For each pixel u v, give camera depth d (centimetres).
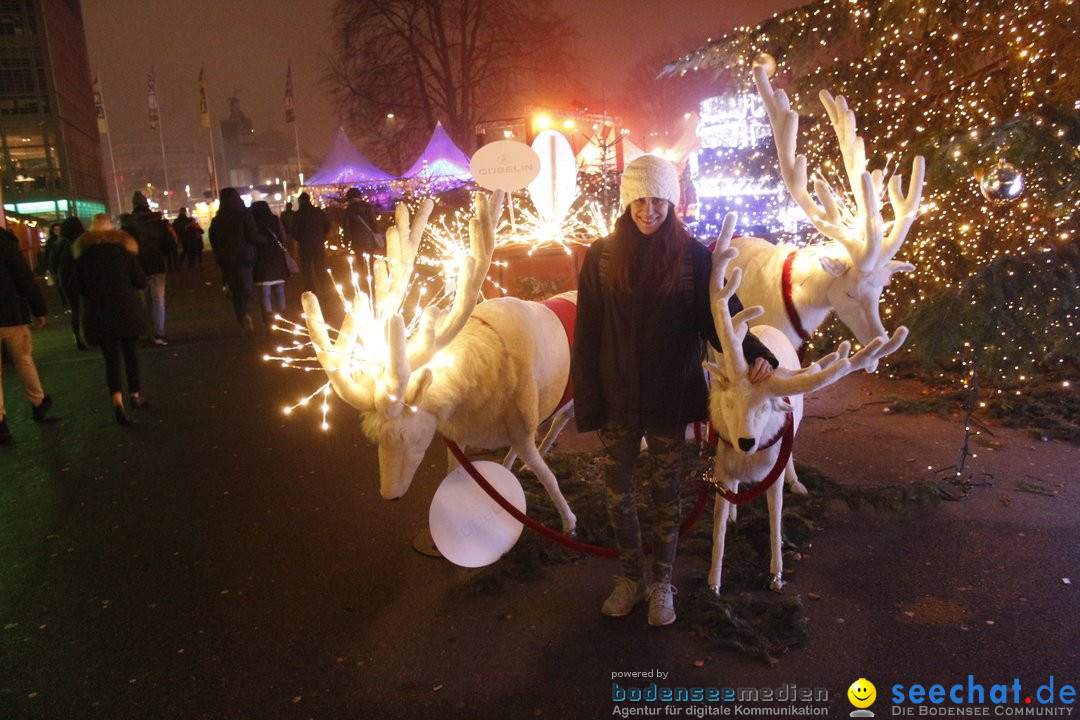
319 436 609
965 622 326
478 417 368
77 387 819
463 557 371
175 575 404
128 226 1017
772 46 820
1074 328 590
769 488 348
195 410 702
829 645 317
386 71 3269
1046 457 491
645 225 306
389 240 370
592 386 329
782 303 459
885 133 766
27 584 403
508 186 688
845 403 621
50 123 4316
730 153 922
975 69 738
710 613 332
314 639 342
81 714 302
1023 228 637
